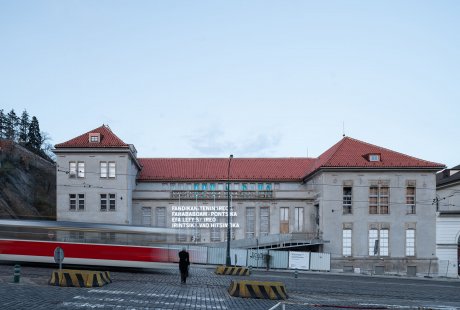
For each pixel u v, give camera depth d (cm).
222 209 7388
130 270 4209
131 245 3941
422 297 3134
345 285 3944
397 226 6794
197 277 3981
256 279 4028
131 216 7206
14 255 3825
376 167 6794
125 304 1955
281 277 4597
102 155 6788
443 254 6769
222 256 6325
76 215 6712
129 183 6975
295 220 7406
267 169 7894
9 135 11994
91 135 6838
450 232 6781
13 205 7925
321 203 6850
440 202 7344
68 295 2153
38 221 3903
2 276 2981
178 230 4044
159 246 3972
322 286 3694
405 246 6775
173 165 7919
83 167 6781
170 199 7375
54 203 9525
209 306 2030
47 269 3750
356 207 6794
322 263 6366
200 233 7362
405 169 6831
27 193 8869
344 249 6756
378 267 6725
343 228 6769
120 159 6788
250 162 8019
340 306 2192
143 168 7825
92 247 3891
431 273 6731
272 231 7369
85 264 3862
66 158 6781
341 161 6856
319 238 6831
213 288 2952
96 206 6731
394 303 2556
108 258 3894
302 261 6350
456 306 2511
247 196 7400
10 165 8844
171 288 2820
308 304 2239
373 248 6762
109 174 6769
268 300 2397
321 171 6850
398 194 6838
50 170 10381
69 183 6750
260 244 6781
